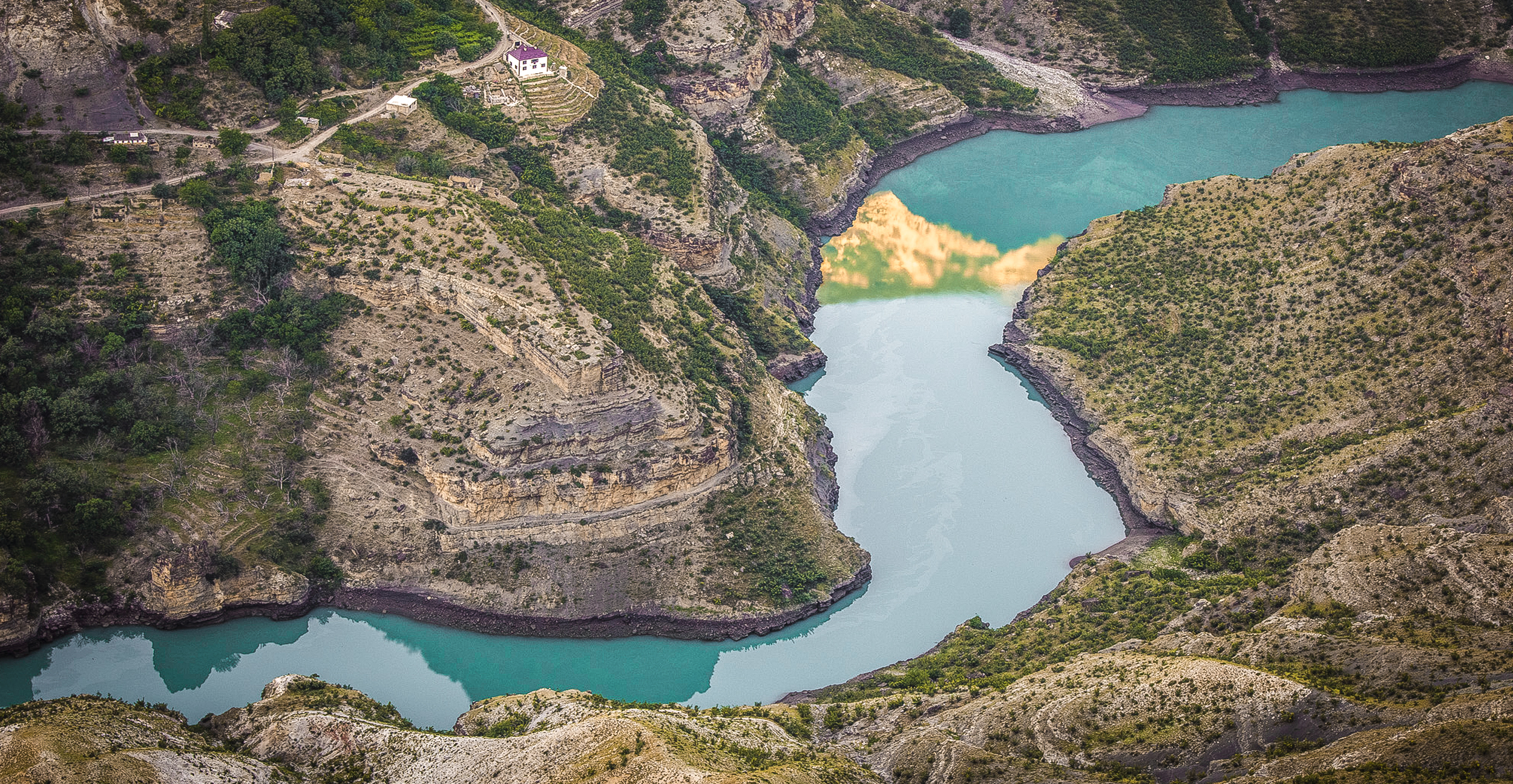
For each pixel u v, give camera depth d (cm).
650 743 16338
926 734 17862
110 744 16475
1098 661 18900
